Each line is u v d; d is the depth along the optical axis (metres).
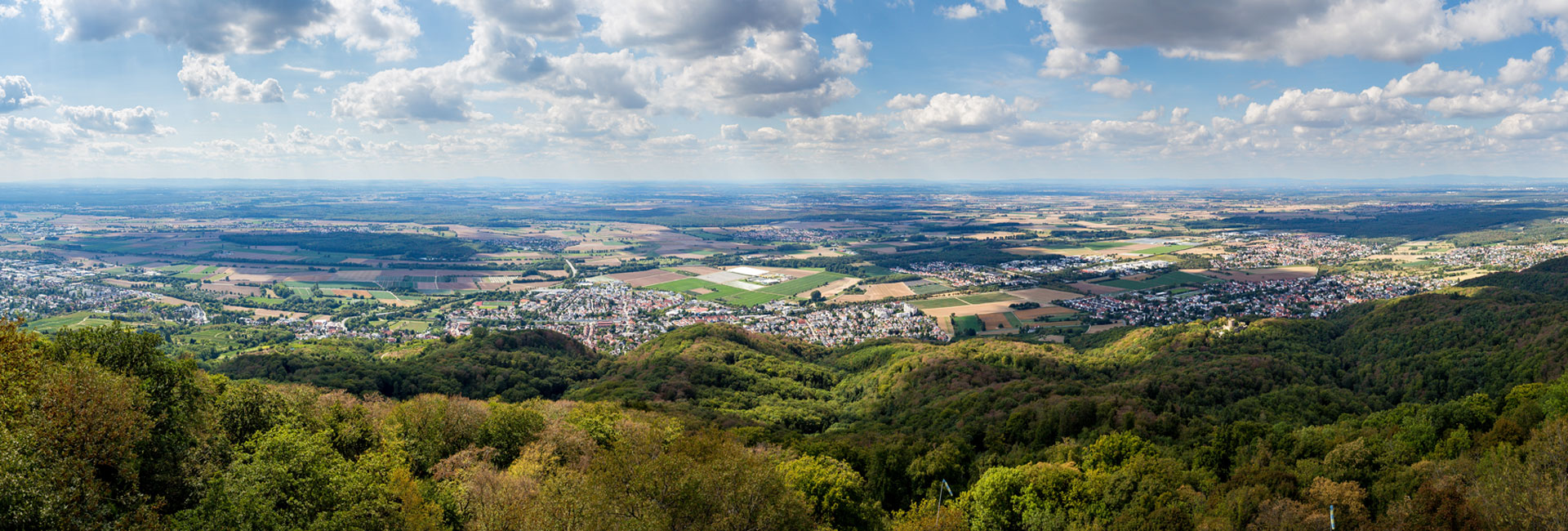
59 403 49.56
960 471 97.38
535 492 64.25
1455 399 137.75
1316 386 146.00
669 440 85.69
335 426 80.25
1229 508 70.69
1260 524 67.06
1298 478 74.44
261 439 61.03
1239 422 93.81
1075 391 131.75
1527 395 89.69
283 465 55.25
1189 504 74.56
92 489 46.91
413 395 157.88
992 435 113.88
